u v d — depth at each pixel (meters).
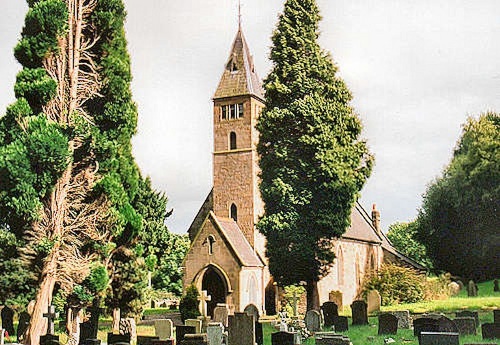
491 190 54.00
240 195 55.16
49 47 29.67
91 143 29.98
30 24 29.89
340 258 60.06
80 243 29.72
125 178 32.97
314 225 41.22
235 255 48.78
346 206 41.78
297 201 41.38
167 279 73.69
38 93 28.67
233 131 56.34
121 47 32.97
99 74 32.00
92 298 29.05
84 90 31.53
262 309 51.56
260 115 44.09
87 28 32.44
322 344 21.38
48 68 30.08
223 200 55.66
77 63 31.42
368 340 25.91
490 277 57.22
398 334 27.11
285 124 42.41
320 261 41.53
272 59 44.00
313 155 41.50
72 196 29.73
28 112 27.95
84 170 30.55
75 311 30.22
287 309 47.47
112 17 32.41
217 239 49.59
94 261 30.02
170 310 61.09
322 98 42.34
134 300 35.41
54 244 27.62
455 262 58.38
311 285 41.88
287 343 21.66
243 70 57.12
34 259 27.45
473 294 47.41
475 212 55.25
